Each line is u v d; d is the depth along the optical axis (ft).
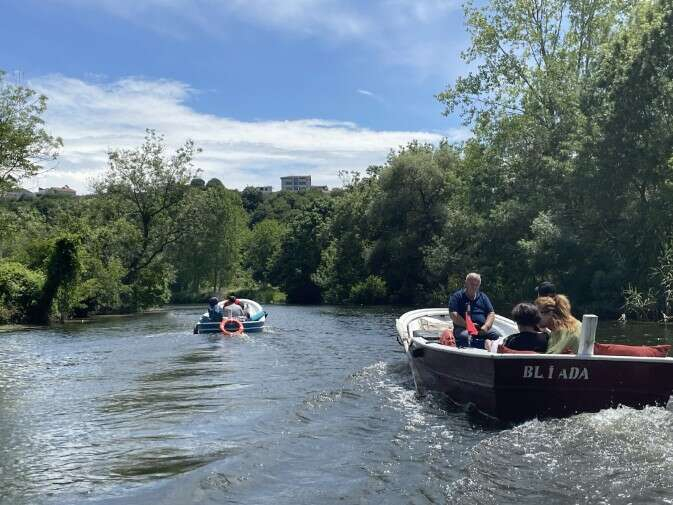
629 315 74.84
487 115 100.89
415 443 18.67
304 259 196.65
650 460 15.74
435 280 127.75
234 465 16.62
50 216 151.12
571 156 89.45
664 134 75.77
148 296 128.67
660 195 76.84
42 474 16.57
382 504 13.74
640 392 20.13
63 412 24.67
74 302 94.73
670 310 69.46
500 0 98.84
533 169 94.48
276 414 22.90
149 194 135.13
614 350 21.94
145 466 17.06
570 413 20.40
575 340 22.03
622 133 77.20
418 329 37.58
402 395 26.16
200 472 16.15
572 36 98.27
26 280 87.92
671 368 19.76
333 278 167.22
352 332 59.21
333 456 17.40
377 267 147.74
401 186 137.18
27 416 23.98
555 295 24.41
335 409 23.56
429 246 125.80
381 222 144.15
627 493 13.70
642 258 76.38
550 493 13.93
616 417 19.44
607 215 82.64
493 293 103.96
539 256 84.64
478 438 19.17
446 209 129.29
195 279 218.38
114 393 28.68
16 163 89.45
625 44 79.71
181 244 142.41
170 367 36.94
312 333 58.08
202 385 30.04
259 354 42.06
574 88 93.25
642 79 75.15
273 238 253.24
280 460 17.07
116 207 135.74
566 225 84.33
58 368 38.06
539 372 20.21
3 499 14.71
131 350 46.98
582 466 15.57
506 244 96.63
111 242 124.98
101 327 76.54
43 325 84.84
